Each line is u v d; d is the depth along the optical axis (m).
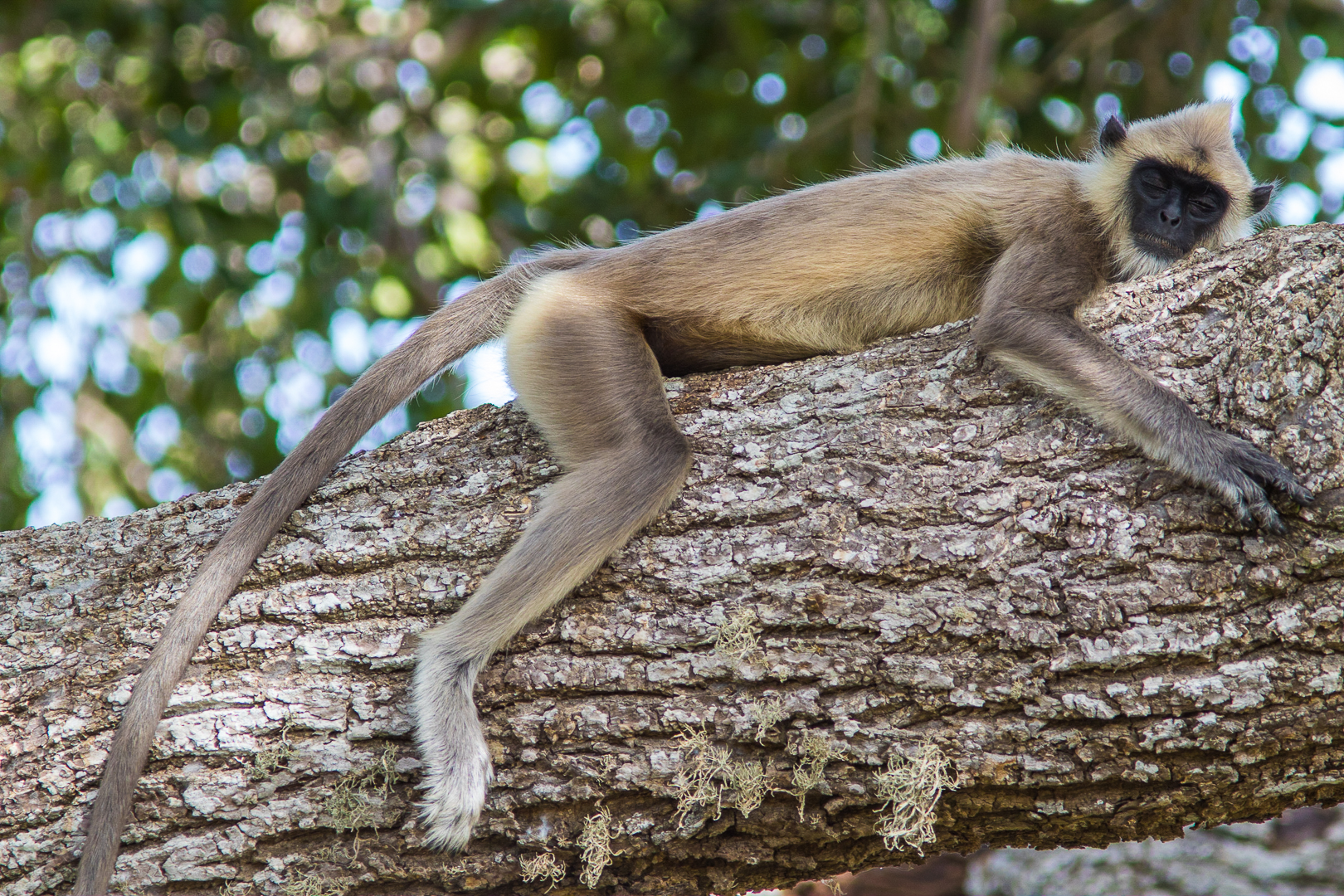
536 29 19.42
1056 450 7.41
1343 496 6.71
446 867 7.29
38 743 7.47
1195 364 7.62
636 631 7.41
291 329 19.23
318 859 7.30
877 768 7.02
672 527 7.77
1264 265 7.68
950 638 7.02
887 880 15.46
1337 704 6.57
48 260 18.56
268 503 8.20
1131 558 6.96
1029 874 14.73
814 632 7.21
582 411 8.64
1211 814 7.00
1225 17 17.09
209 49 18.73
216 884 7.26
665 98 19.27
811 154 18.02
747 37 18.58
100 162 18.11
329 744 7.41
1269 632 6.69
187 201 18.03
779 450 7.86
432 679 7.48
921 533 7.30
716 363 10.06
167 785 7.32
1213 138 10.41
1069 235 9.76
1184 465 7.04
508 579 7.61
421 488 8.38
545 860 7.25
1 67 18.73
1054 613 6.94
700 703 7.21
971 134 15.93
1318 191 16.70
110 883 7.19
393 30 19.52
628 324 9.57
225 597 7.81
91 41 18.53
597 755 7.21
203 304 18.81
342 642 7.67
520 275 10.46
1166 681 6.73
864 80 17.11
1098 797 6.93
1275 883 13.51
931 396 7.86
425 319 10.14
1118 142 10.37
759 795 7.11
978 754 6.91
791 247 9.78
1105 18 17.78
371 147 18.84
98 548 8.44
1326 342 7.07
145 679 7.44
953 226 9.81
